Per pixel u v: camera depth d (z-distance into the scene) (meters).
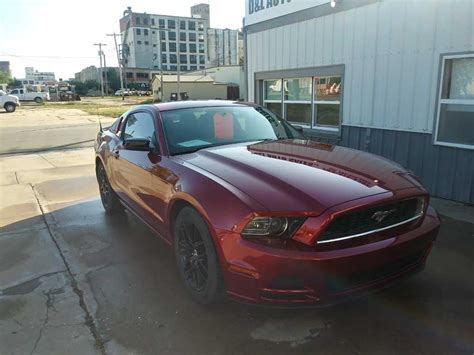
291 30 8.22
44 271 3.80
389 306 3.06
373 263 2.61
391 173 3.14
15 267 3.90
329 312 2.99
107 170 5.25
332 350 2.59
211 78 60.78
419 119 6.07
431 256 3.89
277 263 2.47
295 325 2.85
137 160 4.10
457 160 5.66
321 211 2.50
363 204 2.58
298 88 8.55
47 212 5.69
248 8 9.41
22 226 5.09
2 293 3.40
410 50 6.03
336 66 7.32
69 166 9.44
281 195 2.65
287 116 8.99
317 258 2.45
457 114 5.62
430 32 5.72
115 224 5.10
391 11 6.20
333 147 3.89
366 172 3.08
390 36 6.28
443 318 2.90
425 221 3.03
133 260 4.00
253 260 2.53
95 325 2.91
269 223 2.53
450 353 2.54
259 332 2.79
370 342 2.66
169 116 4.10
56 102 60.06
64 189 7.09
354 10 6.79
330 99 7.77
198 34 136.62
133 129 4.65
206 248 2.86
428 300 3.13
